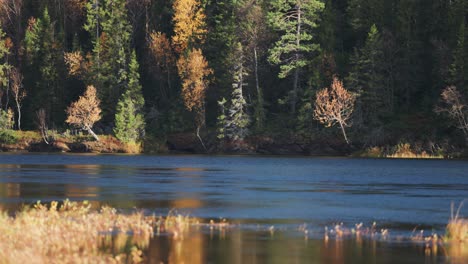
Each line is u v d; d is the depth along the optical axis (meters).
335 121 149.75
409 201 52.84
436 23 153.25
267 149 156.12
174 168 98.31
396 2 157.25
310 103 152.88
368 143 145.25
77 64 172.38
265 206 48.75
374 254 30.88
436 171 92.06
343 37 167.12
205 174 84.38
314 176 81.69
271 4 164.88
